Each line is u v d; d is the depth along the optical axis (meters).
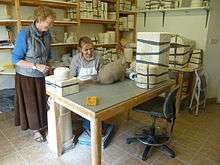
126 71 2.21
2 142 2.29
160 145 2.15
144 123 2.84
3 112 3.00
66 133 2.10
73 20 3.51
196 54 3.32
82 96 1.67
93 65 2.34
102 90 1.82
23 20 2.85
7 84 3.51
